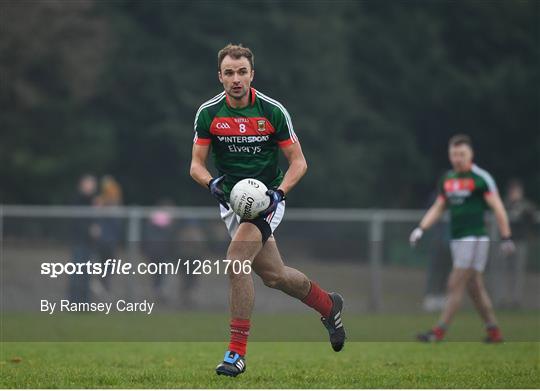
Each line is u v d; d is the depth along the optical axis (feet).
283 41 467.11
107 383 83.97
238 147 88.89
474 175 139.64
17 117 412.36
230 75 86.12
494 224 214.28
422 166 520.01
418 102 530.68
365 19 530.68
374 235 212.23
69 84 419.95
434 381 87.40
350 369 98.68
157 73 451.53
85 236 201.77
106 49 429.79
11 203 422.41
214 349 128.67
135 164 463.01
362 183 481.87
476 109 530.27
